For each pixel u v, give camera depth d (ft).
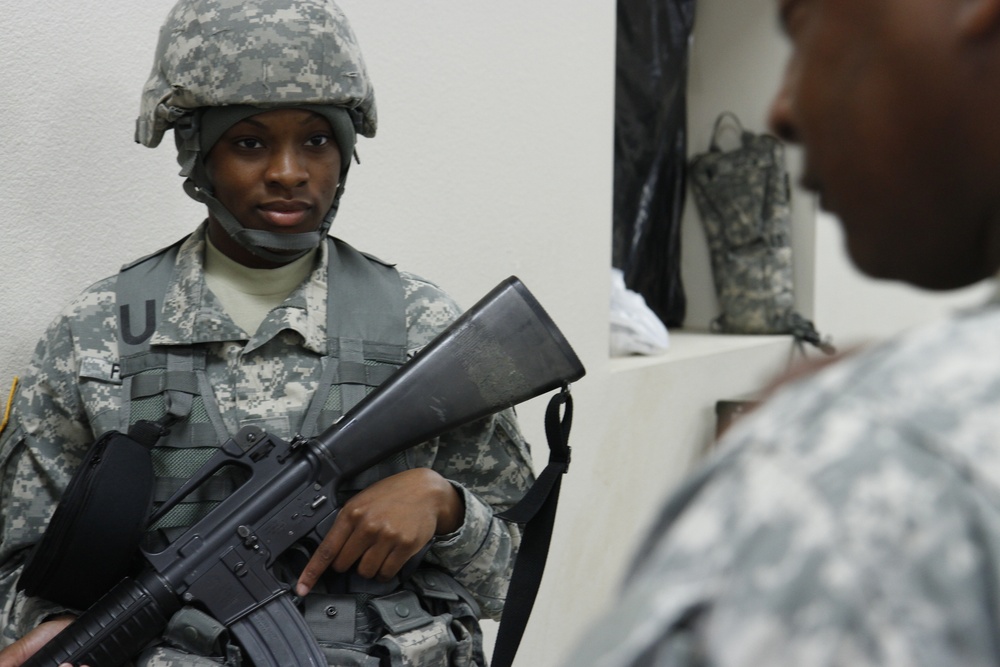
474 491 4.61
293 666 3.82
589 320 8.41
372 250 6.44
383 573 4.01
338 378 4.25
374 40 6.34
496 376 4.16
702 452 10.44
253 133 4.09
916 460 1.01
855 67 1.21
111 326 4.24
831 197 1.29
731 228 12.34
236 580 3.91
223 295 4.35
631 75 11.38
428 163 6.79
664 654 1.02
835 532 1.00
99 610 3.81
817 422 1.08
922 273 1.26
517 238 7.59
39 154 5.01
